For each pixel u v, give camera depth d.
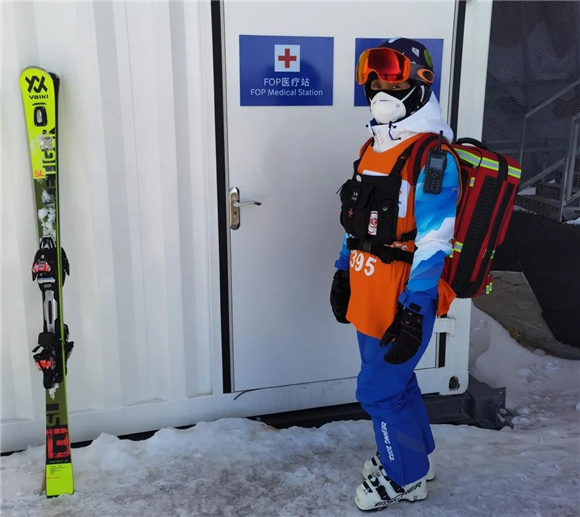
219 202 2.82
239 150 2.80
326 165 2.94
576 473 2.62
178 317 2.87
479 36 3.01
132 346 2.85
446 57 2.99
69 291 2.71
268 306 3.00
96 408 2.87
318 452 2.79
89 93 2.55
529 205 6.86
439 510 2.37
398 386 2.21
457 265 2.12
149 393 2.94
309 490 2.52
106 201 2.66
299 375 3.12
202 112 2.71
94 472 2.62
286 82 2.79
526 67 7.41
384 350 2.21
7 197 2.56
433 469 2.56
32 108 2.40
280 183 2.89
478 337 4.23
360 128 2.94
